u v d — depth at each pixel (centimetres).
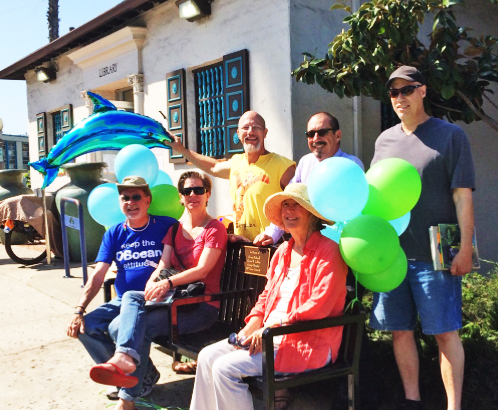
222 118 718
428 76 471
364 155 667
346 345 294
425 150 299
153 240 385
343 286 279
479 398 327
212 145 736
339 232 302
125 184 374
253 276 378
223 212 714
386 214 281
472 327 379
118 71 888
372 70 488
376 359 375
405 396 318
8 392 385
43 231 804
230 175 432
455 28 461
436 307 296
